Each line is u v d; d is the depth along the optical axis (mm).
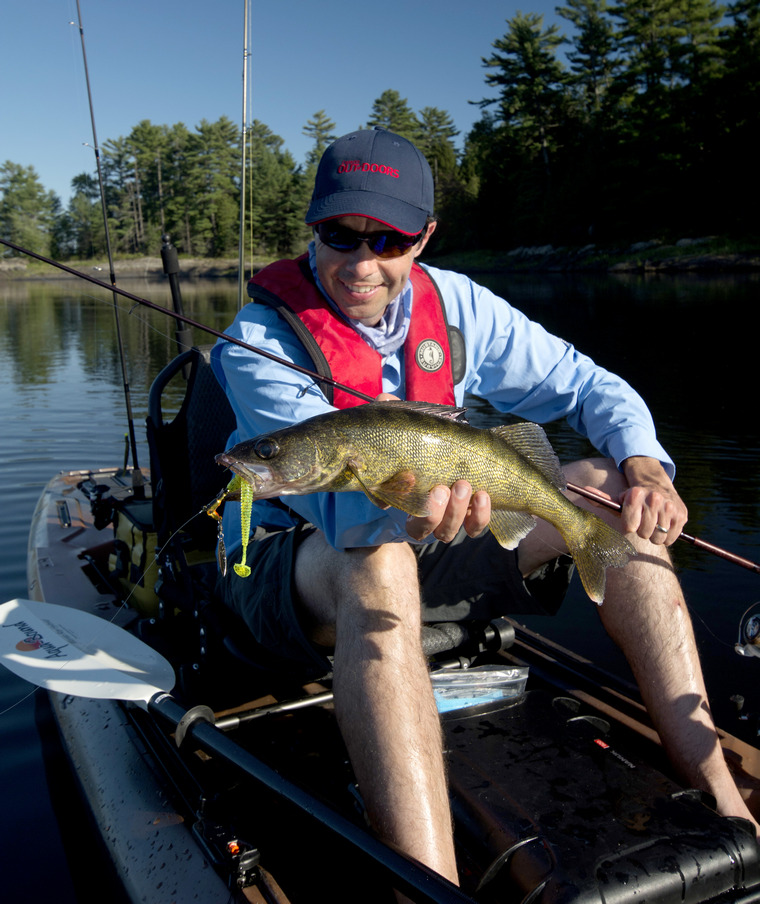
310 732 2424
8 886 2045
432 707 1785
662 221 47906
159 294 32062
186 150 68000
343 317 2252
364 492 1722
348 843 1567
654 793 1830
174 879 1742
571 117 58750
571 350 2643
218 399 2947
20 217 77938
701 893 1623
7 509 5367
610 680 2607
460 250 64500
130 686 2342
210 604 2545
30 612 2855
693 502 5430
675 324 16078
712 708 3021
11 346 15500
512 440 1828
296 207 64375
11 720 2873
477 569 2338
